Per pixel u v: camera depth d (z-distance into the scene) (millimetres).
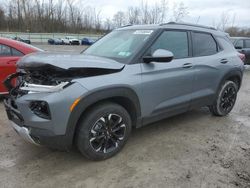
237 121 5082
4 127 4465
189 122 4918
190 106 4453
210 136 4312
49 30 62656
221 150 3828
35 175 3139
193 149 3832
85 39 45000
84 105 3027
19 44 5816
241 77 5422
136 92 3510
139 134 4305
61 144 3041
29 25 61812
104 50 4051
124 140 3607
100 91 3129
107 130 3387
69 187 2938
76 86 2979
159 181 3055
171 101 4066
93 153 3311
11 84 3637
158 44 3857
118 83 3287
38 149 3725
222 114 5242
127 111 3643
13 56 5633
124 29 4445
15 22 62000
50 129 2912
